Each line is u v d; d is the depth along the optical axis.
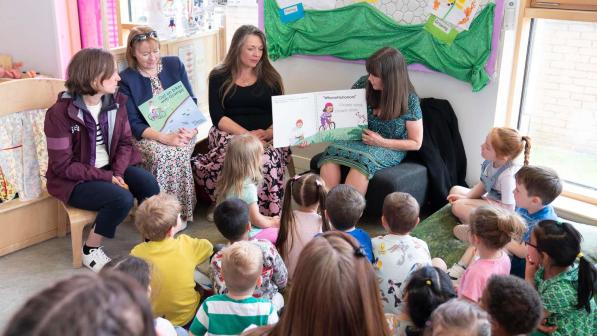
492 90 3.12
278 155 3.23
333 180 3.11
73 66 2.64
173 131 3.17
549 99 3.16
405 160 3.25
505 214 2.01
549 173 2.32
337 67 3.69
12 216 2.85
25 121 2.82
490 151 2.67
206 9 3.85
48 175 2.79
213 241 3.08
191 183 3.19
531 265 2.06
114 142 2.87
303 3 3.64
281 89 3.37
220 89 3.31
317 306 1.09
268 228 2.64
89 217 2.76
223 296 1.83
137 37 3.04
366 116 3.17
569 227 1.94
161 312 2.13
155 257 2.12
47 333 0.62
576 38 2.96
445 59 3.19
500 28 2.99
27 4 3.49
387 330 1.17
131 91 3.11
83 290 0.67
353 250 1.15
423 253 2.13
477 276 2.00
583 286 1.88
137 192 2.96
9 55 3.65
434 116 3.26
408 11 3.25
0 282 2.62
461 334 1.25
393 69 3.02
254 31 3.21
